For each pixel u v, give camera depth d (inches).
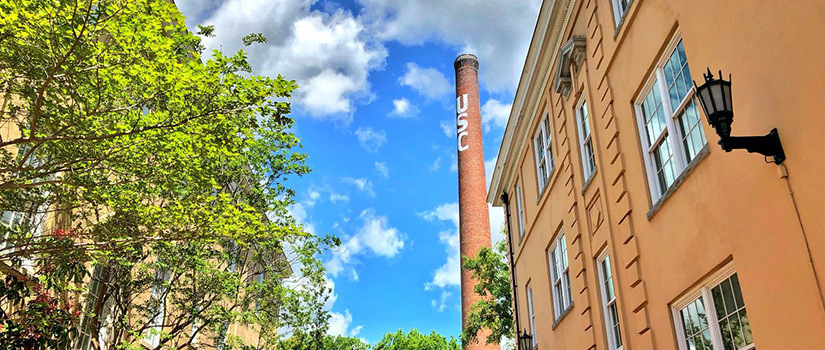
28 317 398.0
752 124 240.8
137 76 350.3
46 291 446.0
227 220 428.1
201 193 474.0
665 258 317.7
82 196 437.4
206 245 639.8
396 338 1798.7
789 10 219.3
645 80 353.7
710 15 275.6
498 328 1001.5
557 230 531.2
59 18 304.2
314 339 734.5
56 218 504.4
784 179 220.7
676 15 311.3
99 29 321.1
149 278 578.2
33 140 311.7
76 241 517.0
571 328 472.1
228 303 772.6
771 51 229.5
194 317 610.9
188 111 344.8
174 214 426.0
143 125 360.8
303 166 687.1
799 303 209.6
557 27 530.3
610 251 390.3
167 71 334.3
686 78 308.3
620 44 389.7
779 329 220.1
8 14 292.2
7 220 457.4
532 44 584.7
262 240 532.4
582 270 447.2
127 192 450.9
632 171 365.7
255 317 675.4
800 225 211.0
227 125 355.9
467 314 1483.8
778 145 222.7
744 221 246.2
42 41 306.7
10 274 372.8
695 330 290.8
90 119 353.4
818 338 199.2
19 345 381.7
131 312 669.3
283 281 719.1
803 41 211.5
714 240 269.7
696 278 283.4
